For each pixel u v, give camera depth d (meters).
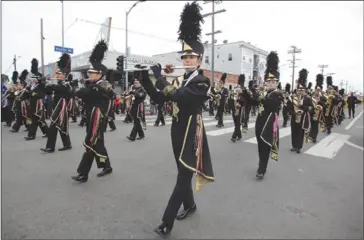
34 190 4.60
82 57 28.27
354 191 4.83
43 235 3.26
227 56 56.62
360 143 9.98
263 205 4.32
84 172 5.04
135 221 3.67
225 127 12.84
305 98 8.27
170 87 3.25
